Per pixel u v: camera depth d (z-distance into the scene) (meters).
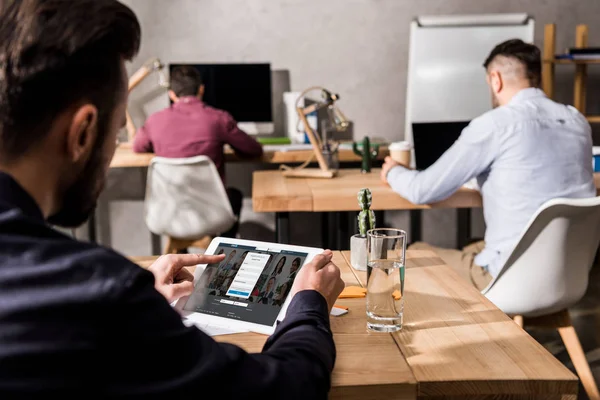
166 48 4.31
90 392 0.60
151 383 0.64
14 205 0.65
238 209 3.80
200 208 3.25
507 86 2.45
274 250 1.30
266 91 4.15
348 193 2.71
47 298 0.60
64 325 0.60
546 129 2.34
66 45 0.66
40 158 0.68
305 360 0.84
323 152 3.29
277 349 0.86
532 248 2.02
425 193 2.53
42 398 0.58
